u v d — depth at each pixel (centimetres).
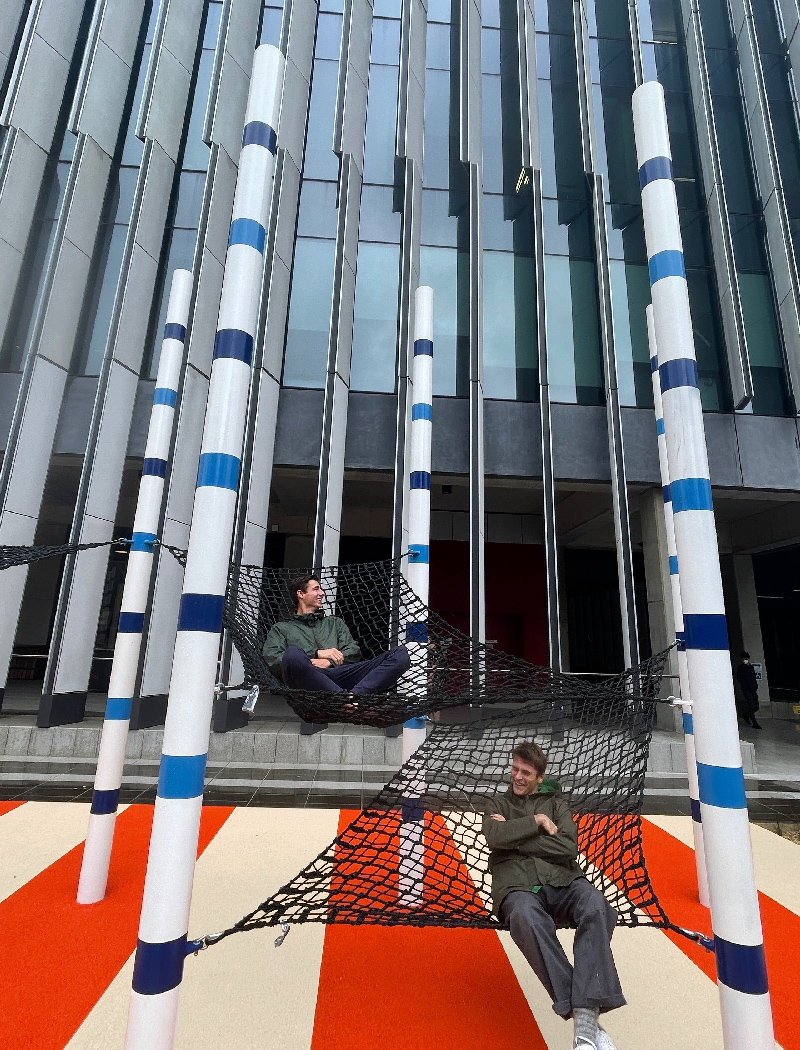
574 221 1250
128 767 762
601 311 1135
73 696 880
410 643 404
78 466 1097
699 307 1188
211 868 424
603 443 1101
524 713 346
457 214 1252
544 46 1368
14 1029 240
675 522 208
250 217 226
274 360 1055
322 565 960
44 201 1151
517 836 280
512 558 1606
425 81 1337
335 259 1120
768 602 1608
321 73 1288
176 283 451
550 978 222
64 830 498
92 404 1036
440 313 1180
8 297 1052
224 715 847
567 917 257
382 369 1128
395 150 1266
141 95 1233
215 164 1080
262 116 237
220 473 204
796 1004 270
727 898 176
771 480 1076
